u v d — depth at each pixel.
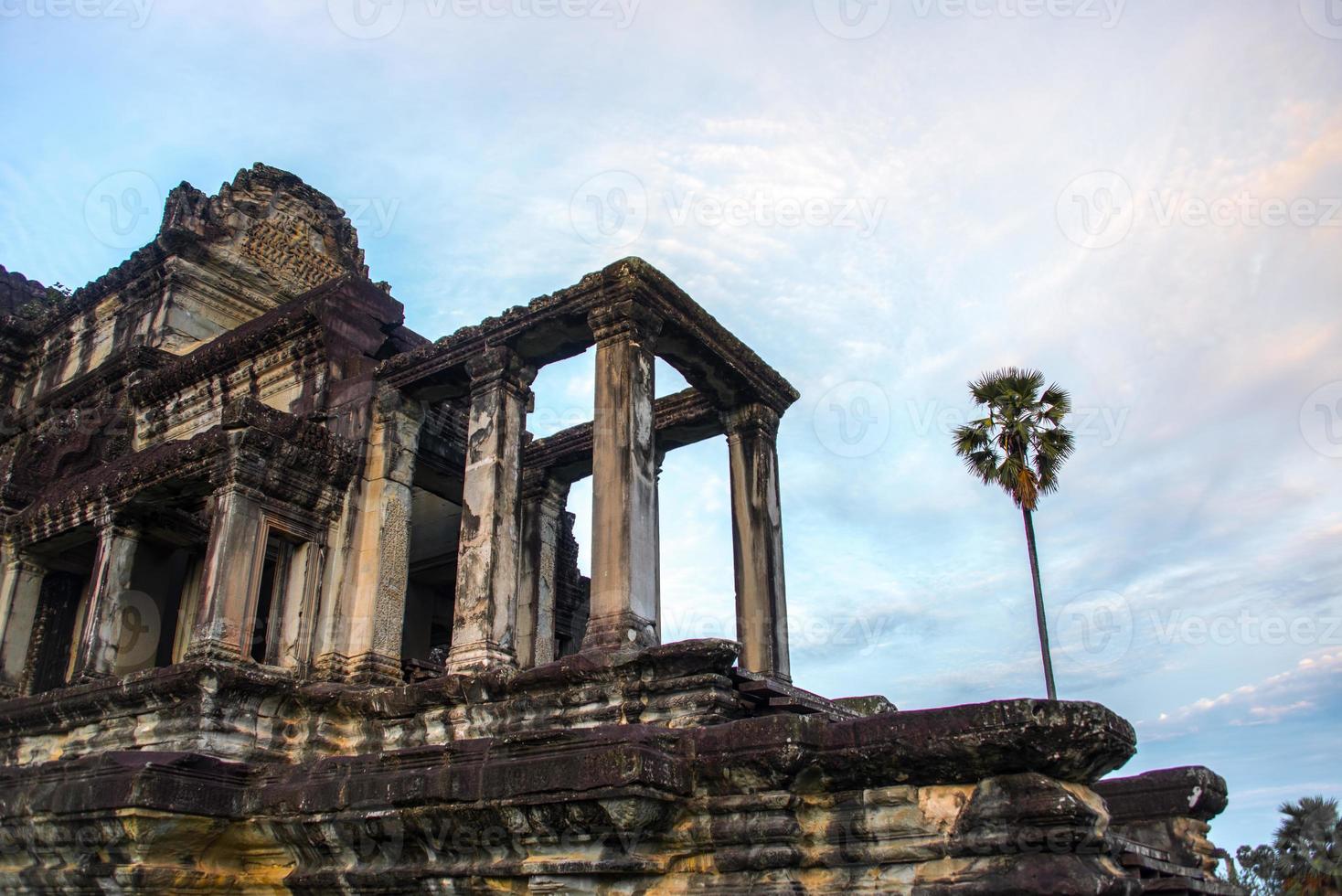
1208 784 11.51
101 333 25.72
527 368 16.52
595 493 13.94
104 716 15.25
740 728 9.17
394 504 17.17
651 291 14.96
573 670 12.35
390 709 14.16
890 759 8.41
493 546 14.94
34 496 20.52
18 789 12.61
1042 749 7.79
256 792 11.82
